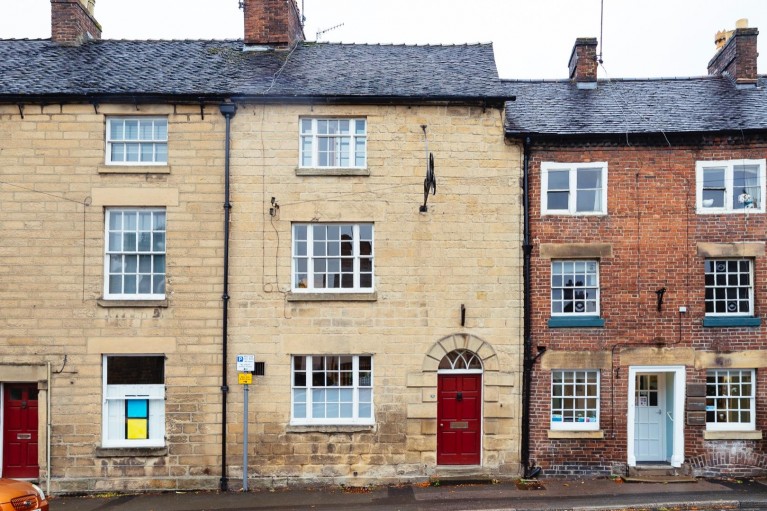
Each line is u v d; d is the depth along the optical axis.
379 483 12.89
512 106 14.53
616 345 13.16
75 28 15.34
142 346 12.80
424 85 13.70
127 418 12.95
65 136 12.91
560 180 13.51
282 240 13.05
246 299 12.95
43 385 12.66
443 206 13.23
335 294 12.97
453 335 13.10
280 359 12.95
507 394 13.09
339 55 15.49
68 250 12.81
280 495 12.29
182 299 12.88
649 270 13.23
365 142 13.42
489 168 13.30
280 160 13.15
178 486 12.73
